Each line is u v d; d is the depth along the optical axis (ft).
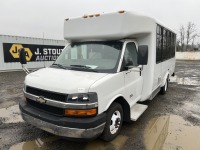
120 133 14.44
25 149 12.20
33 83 12.07
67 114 10.60
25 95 12.63
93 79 11.41
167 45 24.41
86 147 12.45
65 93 10.55
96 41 15.12
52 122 10.84
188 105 21.71
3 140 13.28
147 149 12.33
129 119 14.51
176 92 27.99
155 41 17.62
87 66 13.67
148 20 16.07
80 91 10.48
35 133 14.32
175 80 38.78
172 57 29.50
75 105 10.43
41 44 57.26
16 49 51.44
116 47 14.15
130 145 12.76
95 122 10.64
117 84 12.77
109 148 12.35
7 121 16.53
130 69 14.40
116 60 13.44
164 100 23.66
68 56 15.49
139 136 14.06
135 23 14.46
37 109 11.95
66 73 12.69
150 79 17.21
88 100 10.54
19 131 14.62
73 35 15.76
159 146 12.71
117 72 12.92
